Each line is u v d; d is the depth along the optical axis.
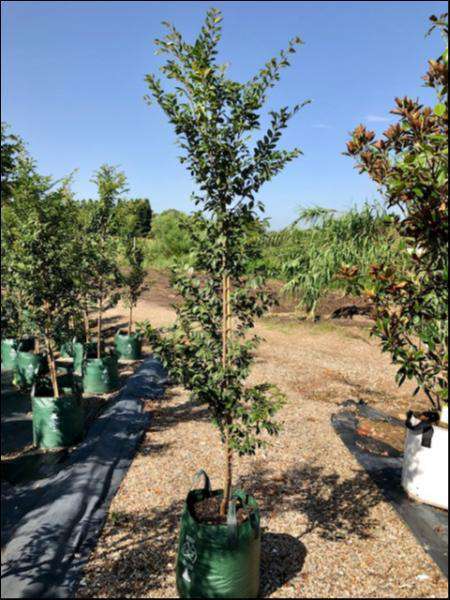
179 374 3.53
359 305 15.88
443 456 4.77
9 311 9.80
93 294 9.21
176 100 3.44
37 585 3.58
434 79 3.82
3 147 6.46
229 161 3.47
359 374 9.94
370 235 9.66
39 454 6.32
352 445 6.36
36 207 6.66
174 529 4.47
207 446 6.37
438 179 3.60
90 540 4.27
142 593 3.64
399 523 4.64
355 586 3.77
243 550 3.32
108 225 9.46
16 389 9.18
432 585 3.79
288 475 5.58
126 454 6.01
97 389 8.78
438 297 4.23
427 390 4.93
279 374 9.69
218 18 3.31
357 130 4.42
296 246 11.55
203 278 3.80
